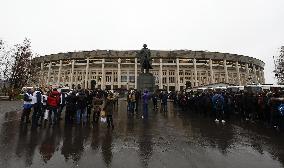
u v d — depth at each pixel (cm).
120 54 9331
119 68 9288
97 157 735
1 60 4603
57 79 10044
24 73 4791
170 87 9262
